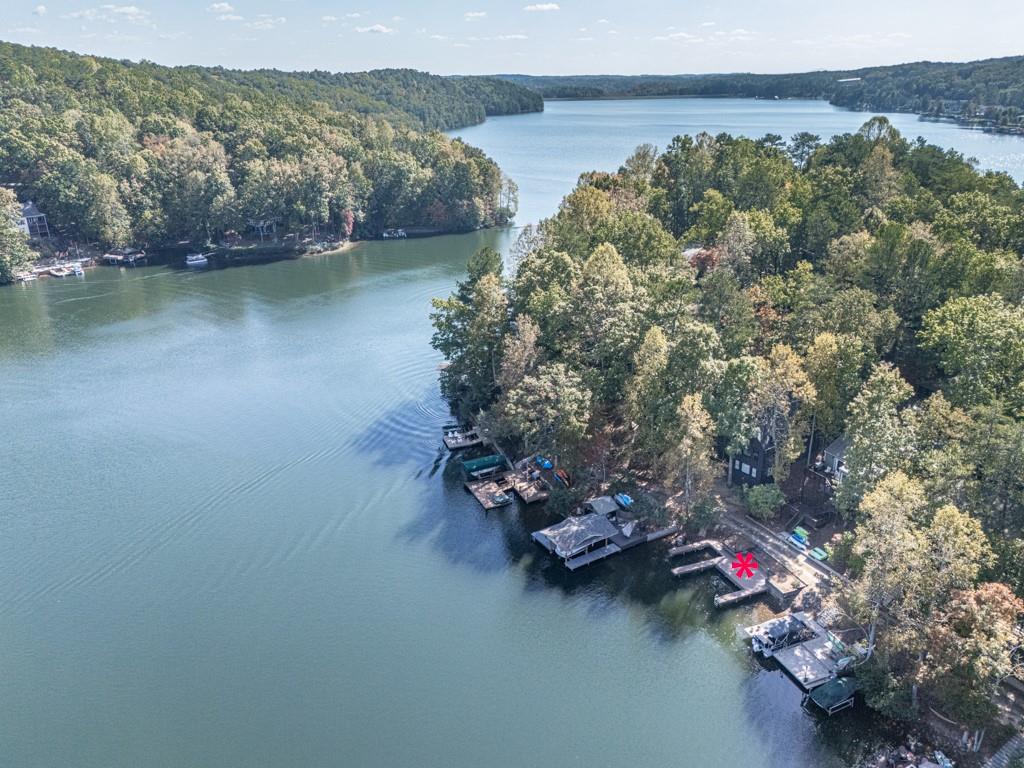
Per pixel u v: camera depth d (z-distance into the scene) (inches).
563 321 4060.0
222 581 3063.5
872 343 3757.4
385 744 2337.6
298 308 6560.0
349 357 5359.3
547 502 3521.2
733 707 2468.0
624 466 3759.8
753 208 6156.5
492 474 3863.2
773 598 2925.7
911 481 2564.0
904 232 4375.0
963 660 2095.2
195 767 2269.9
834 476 3472.0
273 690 2546.8
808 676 2518.5
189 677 2600.9
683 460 3176.7
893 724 2364.7
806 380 3277.6
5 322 6289.4
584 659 2679.6
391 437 4217.5
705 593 2987.2
